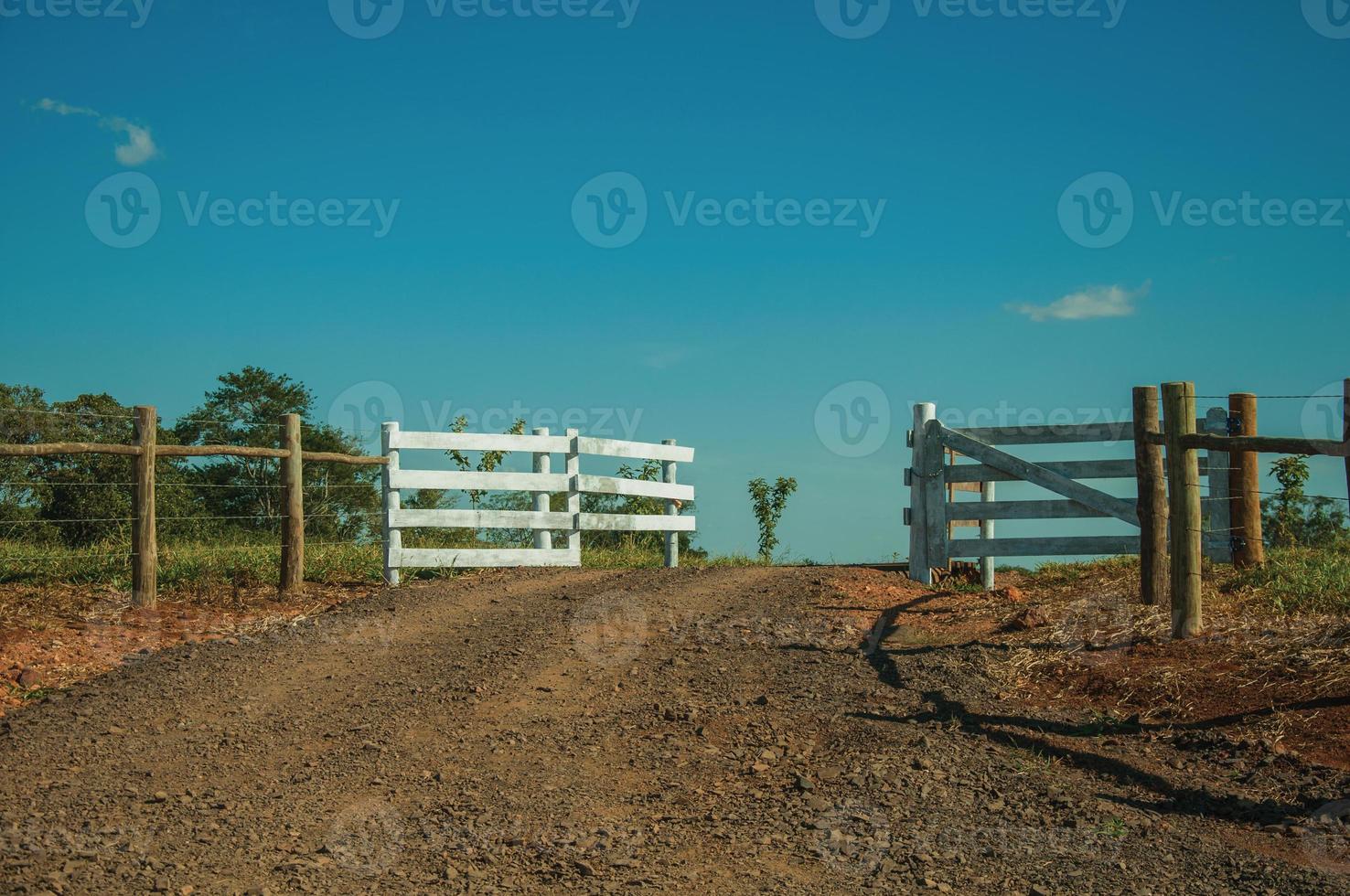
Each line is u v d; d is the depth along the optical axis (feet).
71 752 21.66
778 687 26.35
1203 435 25.54
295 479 37.91
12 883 14.90
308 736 23.17
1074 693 23.97
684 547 59.98
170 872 15.69
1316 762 18.83
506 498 60.13
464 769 21.07
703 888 15.31
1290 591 27.84
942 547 38.73
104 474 58.80
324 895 15.01
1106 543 36.83
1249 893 14.64
